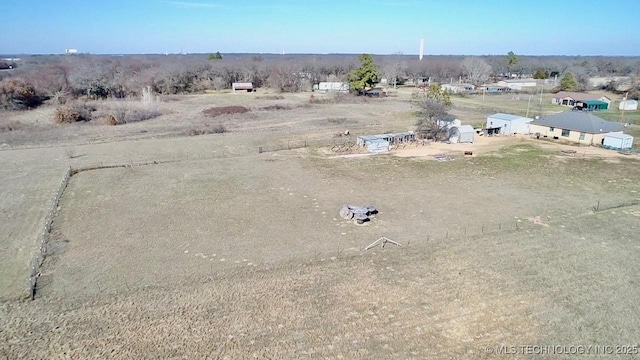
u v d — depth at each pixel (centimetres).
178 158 4084
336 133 5241
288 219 2625
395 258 2150
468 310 1728
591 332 1603
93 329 1608
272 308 1738
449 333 1595
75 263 2084
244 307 1744
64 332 1591
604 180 3388
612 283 1927
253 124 5959
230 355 1473
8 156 4066
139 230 2455
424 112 4978
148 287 1889
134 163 3869
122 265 2072
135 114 6306
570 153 4191
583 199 2972
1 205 2811
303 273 2009
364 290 1866
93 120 5938
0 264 2072
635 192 3114
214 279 1956
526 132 5203
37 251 2198
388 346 1522
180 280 1947
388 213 2717
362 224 2552
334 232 2448
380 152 4294
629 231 2462
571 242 2323
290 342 1539
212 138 4997
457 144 4644
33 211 2720
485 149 4400
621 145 4334
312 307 1747
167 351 1492
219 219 2619
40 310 1722
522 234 2419
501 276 1978
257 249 2245
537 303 1777
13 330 1602
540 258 2148
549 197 3009
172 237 2372
